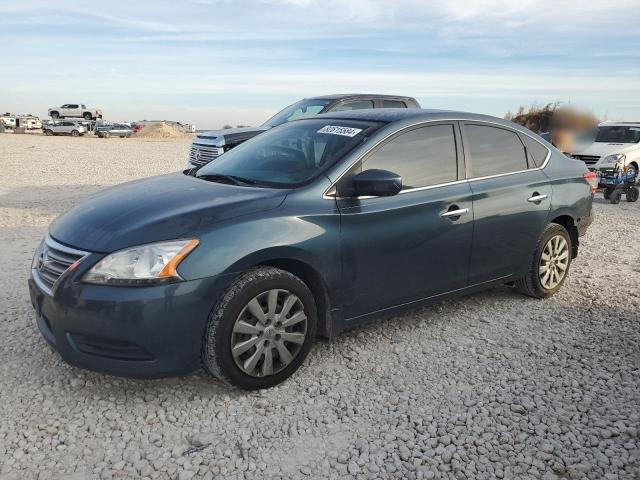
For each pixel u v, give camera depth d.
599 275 6.29
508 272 4.99
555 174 5.32
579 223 5.57
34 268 3.70
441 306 5.18
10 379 3.68
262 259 3.48
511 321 4.84
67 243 3.45
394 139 4.20
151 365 3.27
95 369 3.31
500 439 3.15
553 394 3.63
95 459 2.93
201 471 2.86
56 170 16.73
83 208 3.87
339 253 3.79
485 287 4.87
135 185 4.32
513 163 5.03
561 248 5.38
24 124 60.94
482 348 4.29
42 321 3.61
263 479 2.81
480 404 3.50
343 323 3.96
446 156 4.50
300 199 3.72
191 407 3.42
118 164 19.25
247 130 9.91
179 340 3.27
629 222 9.88
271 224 3.54
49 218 8.91
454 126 4.63
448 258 4.42
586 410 3.44
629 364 4.06
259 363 3.57
